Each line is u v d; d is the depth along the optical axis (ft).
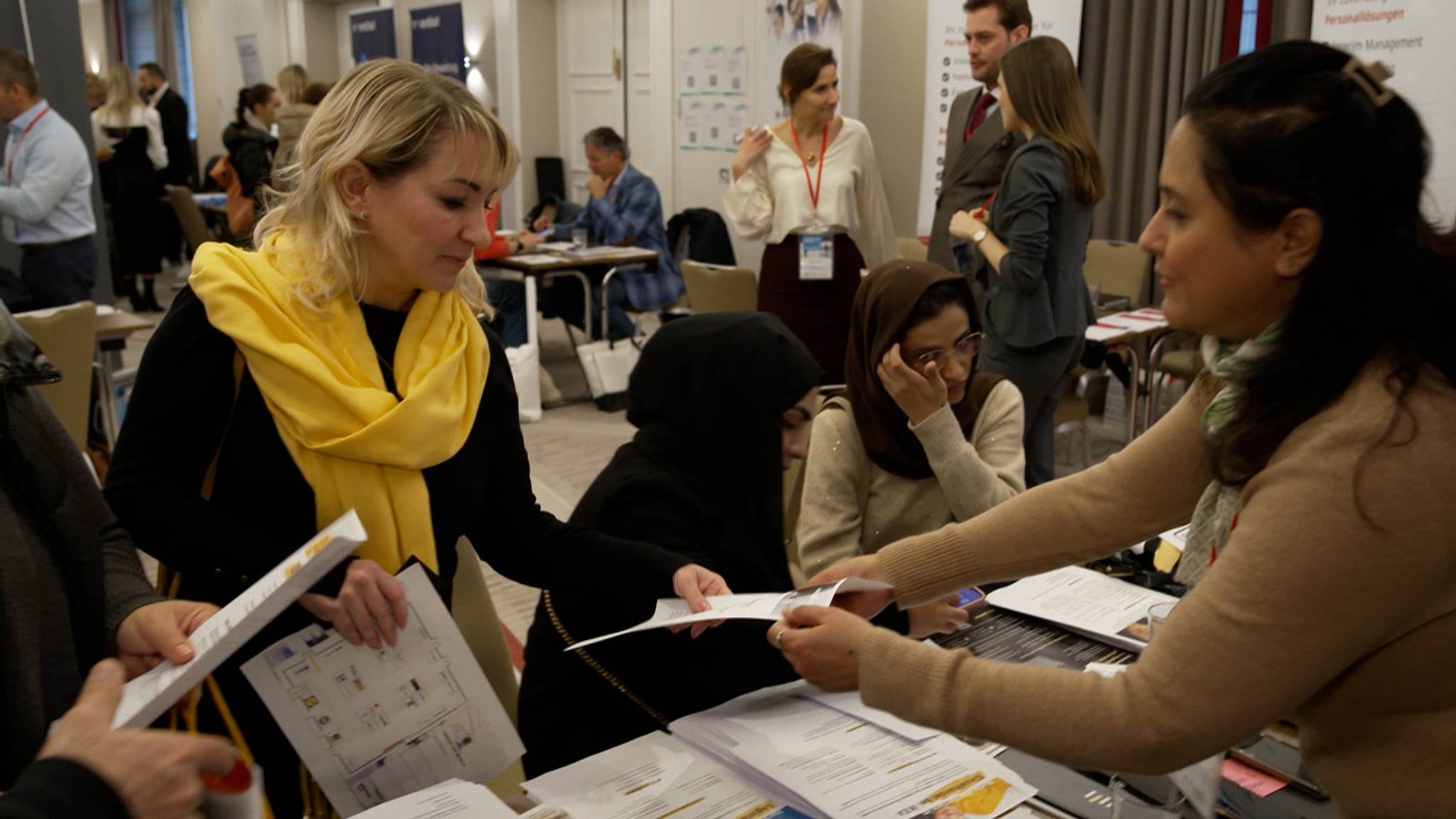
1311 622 2.56
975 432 6.51
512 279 17.92
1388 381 2.56
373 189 4.01
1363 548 2.50
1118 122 16.85
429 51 31.01
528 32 28.12
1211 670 2.65
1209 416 3.07
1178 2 15.72
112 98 25.71
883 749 3.88
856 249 13.67
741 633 4.50
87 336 10.88
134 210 26.32
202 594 4.28
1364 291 2.59
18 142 14.08
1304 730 3.05
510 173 4.23
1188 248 2.77
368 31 33.53
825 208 13.25
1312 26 13.94
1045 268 9.75
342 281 4.13
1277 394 2.74
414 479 4.19
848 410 6.42
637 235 19.47
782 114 20.25
